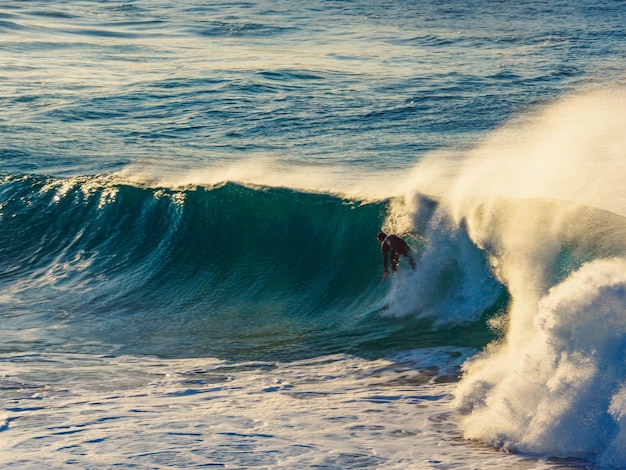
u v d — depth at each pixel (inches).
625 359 813.9
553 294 917.2
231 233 1577.3
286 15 5275.6
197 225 1603.1
